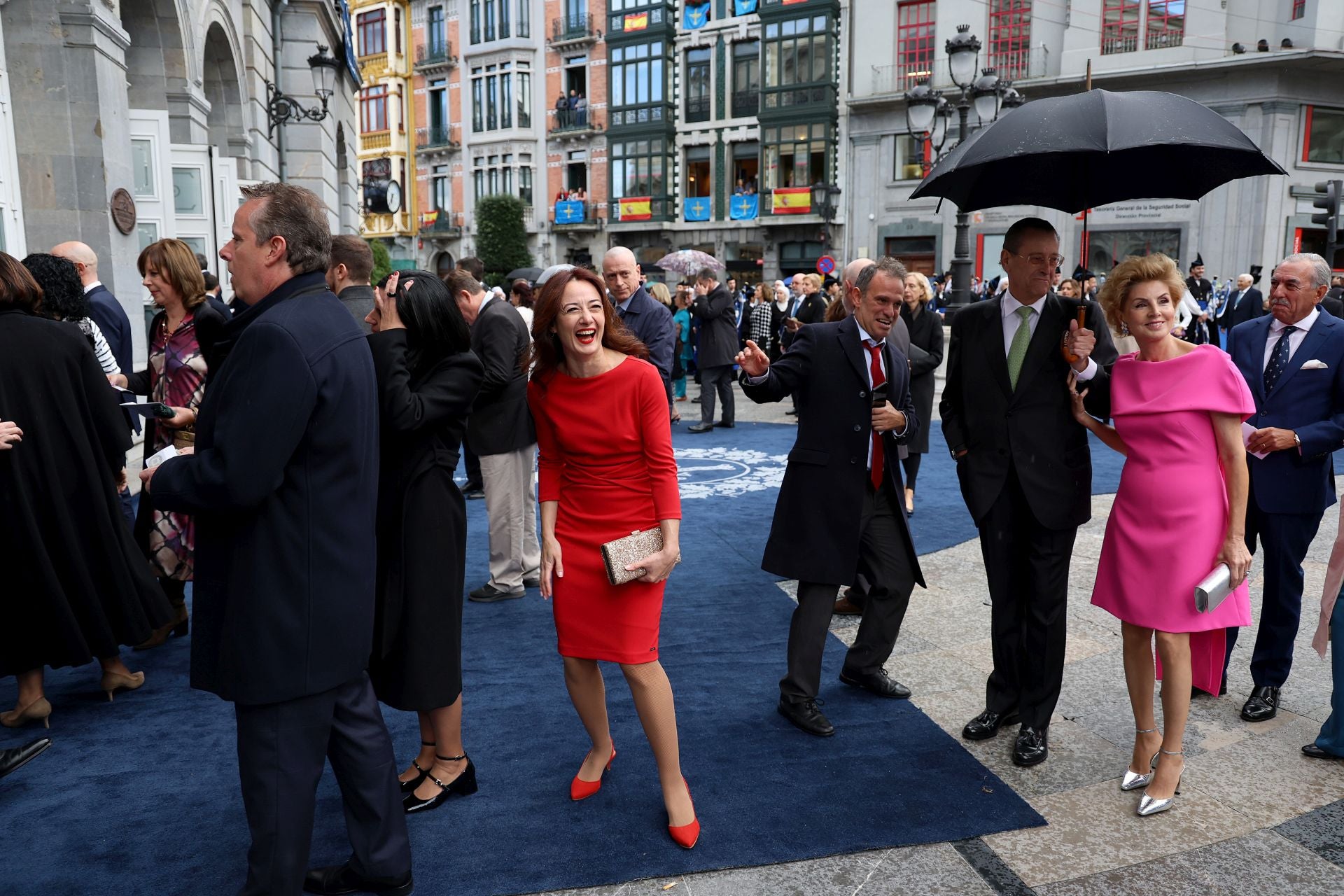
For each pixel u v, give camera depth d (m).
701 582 5.44
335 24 17.53
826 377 3.58
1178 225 25.72
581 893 2.54
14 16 6.89
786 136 30.91
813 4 29.69
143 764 3.30
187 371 4.14
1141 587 2.98
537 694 3.89
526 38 35.81
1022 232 3.27
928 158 28.75
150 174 9.09
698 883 2.59
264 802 2.22
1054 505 3.25
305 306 2.23
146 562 3.90
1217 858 2.71
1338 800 3.03
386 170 40.22
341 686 2.38
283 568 2.18
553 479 2.95
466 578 5.59
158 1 9.42
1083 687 3.93
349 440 2.24
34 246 7.15
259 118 13.17
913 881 2.60
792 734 3.52
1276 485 3.54
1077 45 26.36
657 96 33.31
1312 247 25.61
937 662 4.24
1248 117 24.77
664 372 6.23
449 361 2.89
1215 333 13.70
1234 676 4.04
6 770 3.15
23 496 3.38
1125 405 3.08
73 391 3.56
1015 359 3.36
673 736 2.79
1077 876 2.62
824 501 3.53
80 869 2.65
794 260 31.80
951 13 27.89
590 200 35.41
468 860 2.69
